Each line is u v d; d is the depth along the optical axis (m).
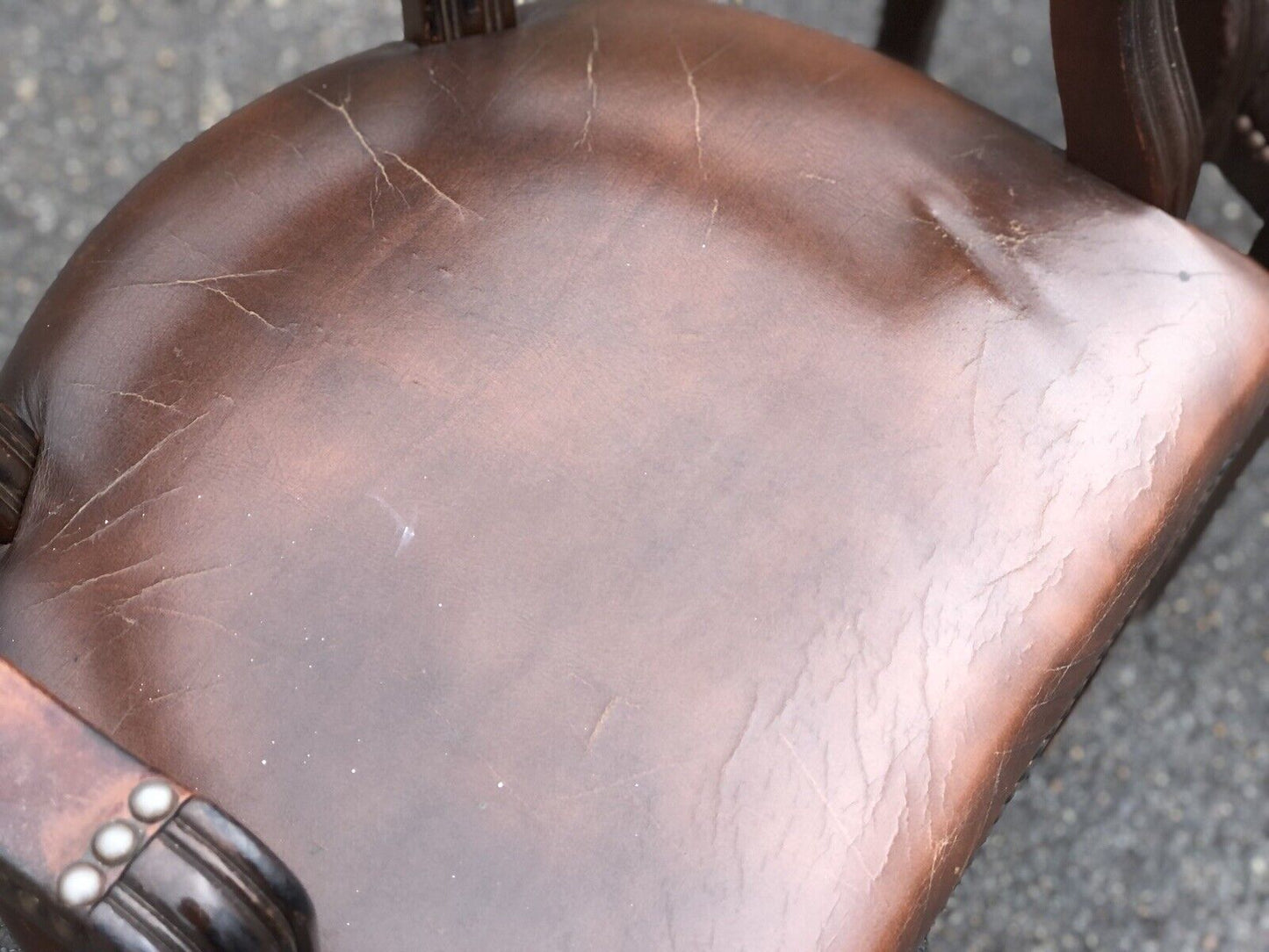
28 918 0.52
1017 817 1.07
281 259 0.72
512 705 0.63
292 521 0.66
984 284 0.72
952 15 1.44
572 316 0.71
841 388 0.69
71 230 1.31
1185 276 0.74
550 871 0.60
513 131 0.75
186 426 0.69
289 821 0.61
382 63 0.79
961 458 0.68
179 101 1.38
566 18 0.81
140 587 0.66
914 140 0.76
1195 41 0.78
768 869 0.61
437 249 0.72
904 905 0.62
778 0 1.43
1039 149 0.78
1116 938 1.03
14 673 0.52
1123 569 0.69
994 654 0.66
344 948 0.59
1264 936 1.02
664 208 0.73
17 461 0.69
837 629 0.65
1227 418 0.72
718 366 0.70
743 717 0.63
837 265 0.72
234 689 0.63
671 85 0.77
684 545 0.66
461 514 0.66
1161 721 1.11
